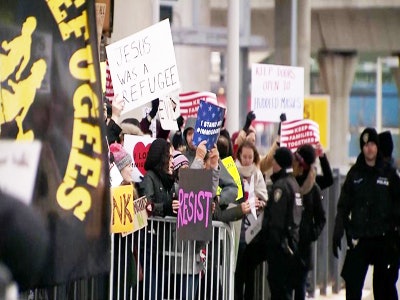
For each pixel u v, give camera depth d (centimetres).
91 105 1459
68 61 1461
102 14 2084
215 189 2047
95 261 1438
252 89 2734
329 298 2945
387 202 2439
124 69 1948
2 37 1449
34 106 1447
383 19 8144
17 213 912
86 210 1434
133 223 1845
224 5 7912
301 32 5538
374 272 2492
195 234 1938
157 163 2002
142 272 1966
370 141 2433
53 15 1459
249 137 2488
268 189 2639
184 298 1994
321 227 2450
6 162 972
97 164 1448
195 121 2223
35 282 1381
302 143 2662
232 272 2014
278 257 2322
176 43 5166
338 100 8625
